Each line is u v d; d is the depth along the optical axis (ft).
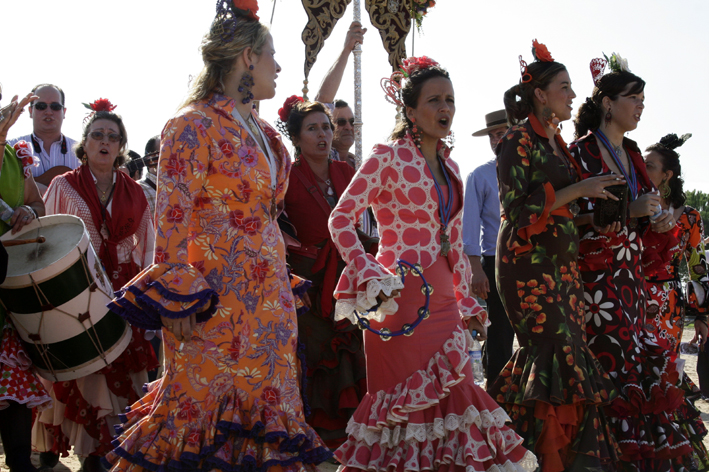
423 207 12.46
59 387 15.10
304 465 10.43
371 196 12.29
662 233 16.87
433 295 12.29
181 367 10.07
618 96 15.81
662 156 20.11
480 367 23.80
